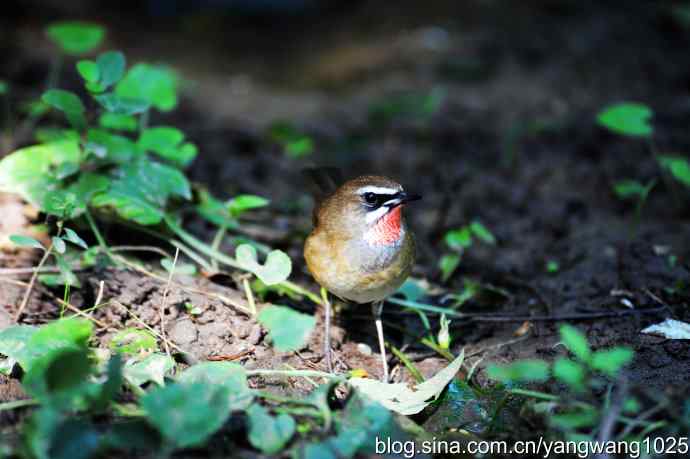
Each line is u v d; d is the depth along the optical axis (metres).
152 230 10.51
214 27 24.72
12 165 9.88
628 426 7.03
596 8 23.69
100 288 8.99
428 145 16.77
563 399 7.68
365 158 16.08
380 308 9.44
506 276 11.36
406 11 24.44
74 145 10.35
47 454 6.03
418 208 13.90
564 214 13.48
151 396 6.21
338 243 8.96
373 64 21.84
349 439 6.82
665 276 10.89
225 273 10.09
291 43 24.20
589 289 10.81
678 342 9.13
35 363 6.81
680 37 22.20
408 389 8.32
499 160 15.85
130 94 11.48
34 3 22.72
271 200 13.73
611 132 16.73
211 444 6.79
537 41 21.97
